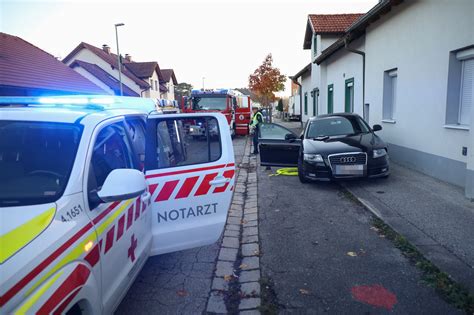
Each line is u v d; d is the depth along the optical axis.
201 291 3.54
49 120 2.58
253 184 8.23
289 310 3.13
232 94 21.27
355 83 12.87
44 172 2.34
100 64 37.47
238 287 3.58
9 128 2.53
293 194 7.02
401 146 8.91
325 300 3.26
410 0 8.22
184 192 3.53
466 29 6.29
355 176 6.93
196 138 3.72
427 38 7.56
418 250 4.10
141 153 3.79
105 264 2.36
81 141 2.48
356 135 7.85
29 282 1.64
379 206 5.74
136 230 2.97
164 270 4.00
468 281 3.42
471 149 5.74
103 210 2.43
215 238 3.71
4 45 17.02
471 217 5.05
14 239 1.76
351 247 4.36
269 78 30.92
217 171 3.67
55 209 2.04
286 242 4.63
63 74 18.75
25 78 15.30
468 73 6.65
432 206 5.59
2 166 2.39
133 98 4.31
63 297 1.79
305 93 25.08
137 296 3.46
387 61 9.61
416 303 3.13
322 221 5.34
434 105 7.36
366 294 3.31
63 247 1.91
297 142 8.42
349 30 11.41
